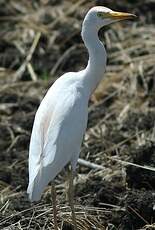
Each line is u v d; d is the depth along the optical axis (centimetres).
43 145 925
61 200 1095
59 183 1159
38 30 1612
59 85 981
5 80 1500
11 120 1366
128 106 1368
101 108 1387
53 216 1002
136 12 1655
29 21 1644
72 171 961
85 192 1111
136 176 1099
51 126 934
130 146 1242
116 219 1044
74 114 948
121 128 1304
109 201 1082
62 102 954
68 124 940
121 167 1156
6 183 1173
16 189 1147
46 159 910
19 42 1591
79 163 1188
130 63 1481
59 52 1574
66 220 1030
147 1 1678
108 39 1570
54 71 1527
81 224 1027
